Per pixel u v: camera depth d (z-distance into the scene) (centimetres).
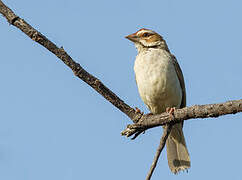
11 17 812
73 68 857
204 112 873
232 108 841
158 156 845
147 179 811
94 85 892
